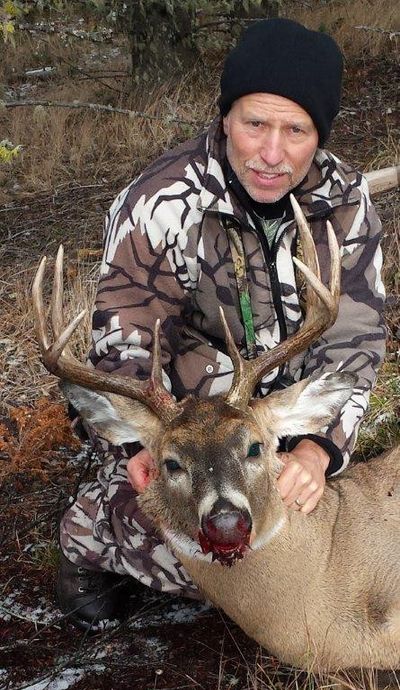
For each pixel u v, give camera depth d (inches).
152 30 153.3
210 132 56.5
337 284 51.3
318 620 53.4
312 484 53.2
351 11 175.5
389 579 54.8
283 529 52.4
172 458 49.6
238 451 48.7
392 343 86.5
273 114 53.3
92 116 153.5
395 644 54.3
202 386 59.7
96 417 53.4
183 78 152.8
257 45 53.3
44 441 77.1
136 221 56.0
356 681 54.4
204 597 59.7
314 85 53.3
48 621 62.9
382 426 76.0
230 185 56.1
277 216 57.0
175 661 58.4
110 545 60.6
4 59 192.9
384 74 154.0
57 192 132.6
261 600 53.1
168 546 55.2
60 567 62.9
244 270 57.0
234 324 58.2
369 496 57.7
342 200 57.5
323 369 58.2
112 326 56.2
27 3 140.6
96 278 100.9
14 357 92.2
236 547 46.0
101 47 191.0
